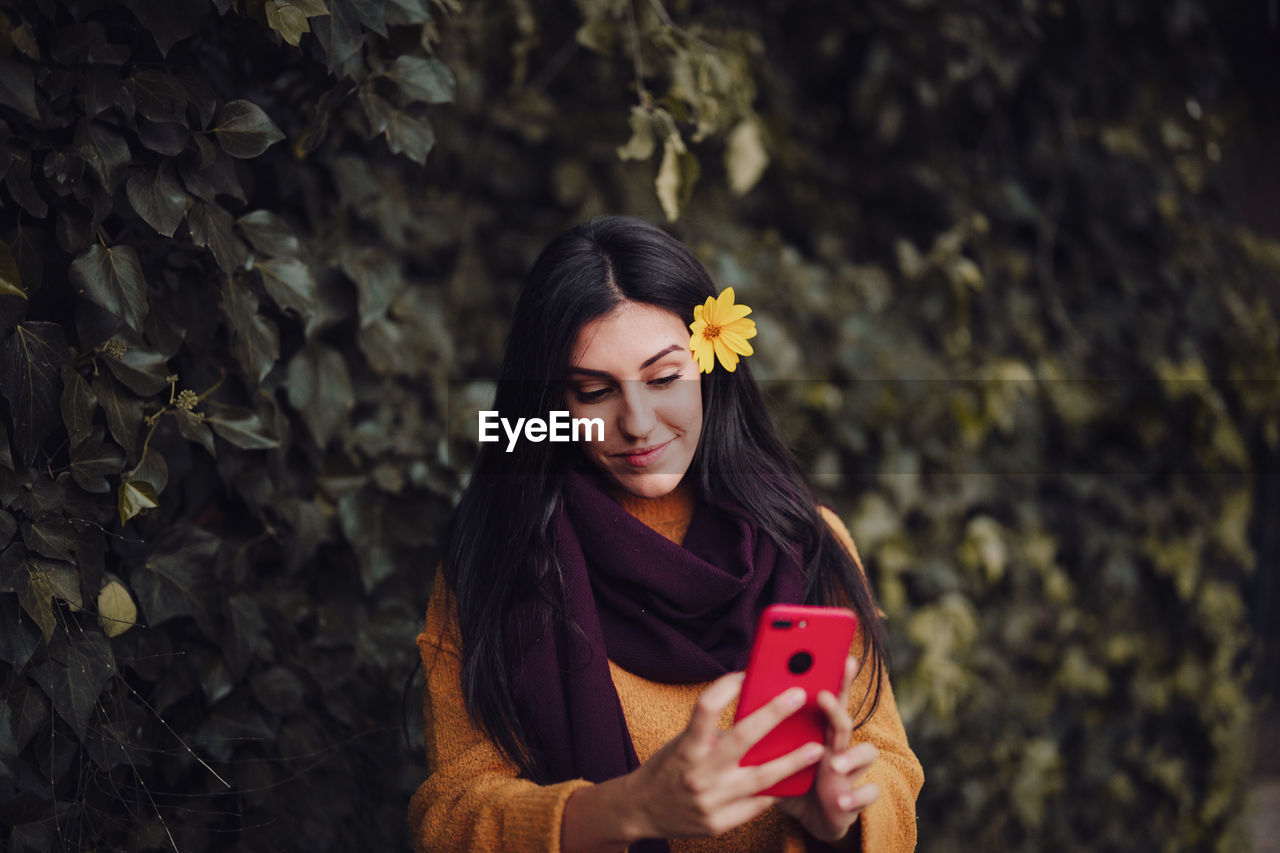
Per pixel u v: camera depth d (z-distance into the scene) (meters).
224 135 1.23
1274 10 2.94
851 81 2.67
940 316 2.66
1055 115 2.79
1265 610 3.28
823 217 2.70
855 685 1.28
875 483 2.54
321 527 1.57
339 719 1.61
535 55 2.48
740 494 1.29
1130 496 2.84
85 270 1.13
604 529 1.21
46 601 1.10
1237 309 2.95
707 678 1.20
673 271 1.17
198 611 1.32
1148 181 2.84
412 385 2.08
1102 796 2.84
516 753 1.16
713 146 2.56
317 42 1.30
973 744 2.63
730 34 2.22
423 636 1.28
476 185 2.54
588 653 1.17
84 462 1.17
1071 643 2.80
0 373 1.06
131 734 1.27
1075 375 2.79
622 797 0.96
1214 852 2.97
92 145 1.12
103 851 1.23
